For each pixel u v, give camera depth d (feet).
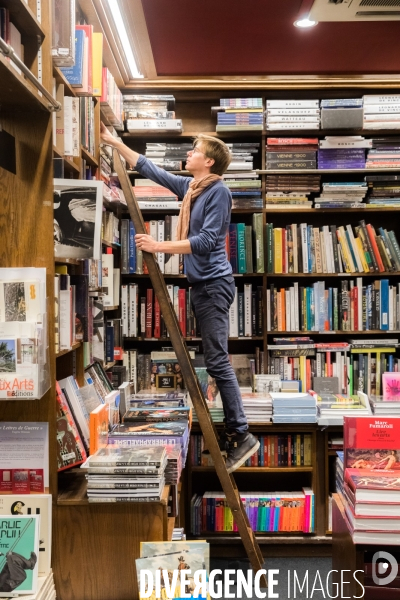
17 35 5.81
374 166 12.55
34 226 6.37
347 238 12.62
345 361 12.65
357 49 11.19
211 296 8.79
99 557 6.37
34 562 5.71
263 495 11.58
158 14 9.54
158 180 9.74
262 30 10.26
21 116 6.35
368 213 13.76
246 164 12.40
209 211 8.66
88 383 8.24
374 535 6.40
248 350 13.67
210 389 11.64
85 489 6.77
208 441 7.68
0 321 5.90
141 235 7.62
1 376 5.65
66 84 7.36
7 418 6.46
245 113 12.37
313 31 10.32
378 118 12.37
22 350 5.67
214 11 9.48
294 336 13.43
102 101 9.42
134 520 6.36
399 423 6.97
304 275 12.60
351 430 7.00
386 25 10.03
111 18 9.34
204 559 5.64
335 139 12.47
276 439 11.75
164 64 11.85
